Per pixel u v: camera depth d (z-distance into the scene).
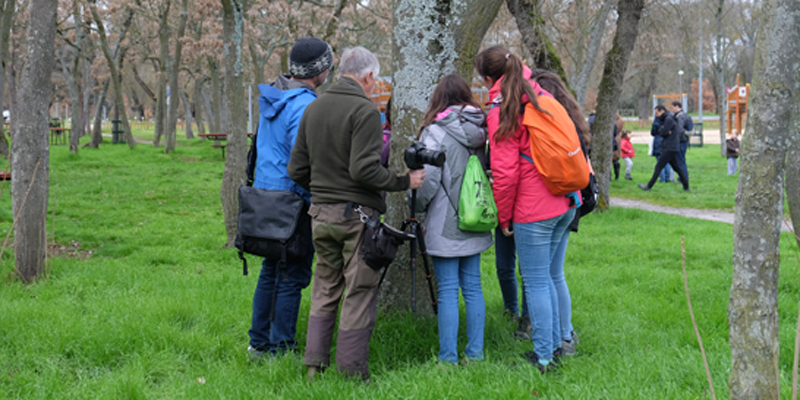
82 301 4.91
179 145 28.28
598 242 7.82
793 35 2.02
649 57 26.19
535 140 3.11
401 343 3.75
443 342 3.45
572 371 3.29
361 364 3.19
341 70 3.20
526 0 9.32
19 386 3.19
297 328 4.09
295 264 3.65
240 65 7.52
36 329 3.90
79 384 3.26
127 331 3.88
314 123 3.11
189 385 3.17
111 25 27.84
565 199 3.32
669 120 13.01
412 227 3.41
